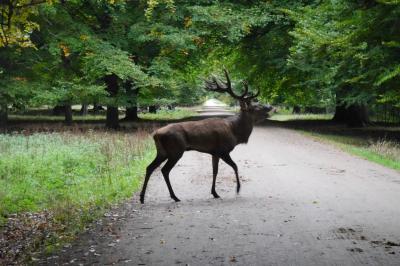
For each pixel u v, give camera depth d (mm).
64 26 22094
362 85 19688
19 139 16172
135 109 33750
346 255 5637
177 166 13359
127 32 24516
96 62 21328
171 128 8953
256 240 6277
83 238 6422
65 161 12156
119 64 21250
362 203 8500
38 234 6633
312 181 10828
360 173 11922
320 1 25125
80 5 23234
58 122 30109
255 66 30891
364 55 16906
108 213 7934
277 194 9414
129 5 23922
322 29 20453
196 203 8695
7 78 20594
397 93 17172
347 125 29266
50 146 14602
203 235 6535
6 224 7195
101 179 10688
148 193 9695
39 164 11680
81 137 16984
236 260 5488
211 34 27078
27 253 5773
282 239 6312
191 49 25453
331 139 20906
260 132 24656
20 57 21297
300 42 20453
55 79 22641
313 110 52469
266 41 29219
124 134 19953
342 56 18422
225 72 9820
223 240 6289
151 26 23484
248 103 9656
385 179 11055
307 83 26172
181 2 25531
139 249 5918
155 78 21984
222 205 8477
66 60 23312
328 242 6160
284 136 22344
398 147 17219
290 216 7570
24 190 9391
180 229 6863
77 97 21484
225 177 11523
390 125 29875
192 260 5500
